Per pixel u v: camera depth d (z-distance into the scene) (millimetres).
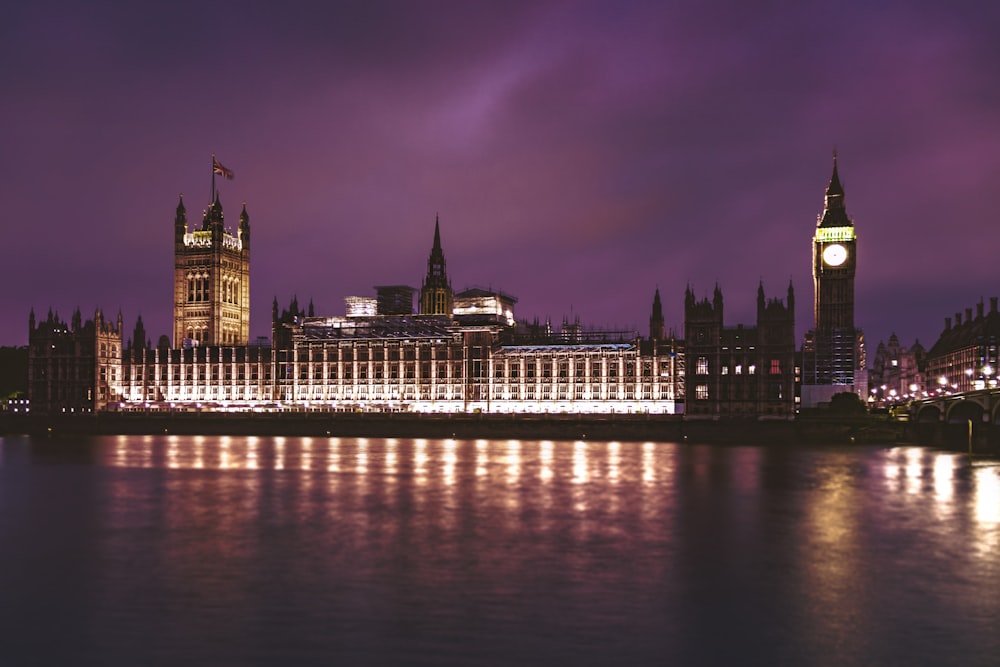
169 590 47875
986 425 147750
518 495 87125
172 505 80938
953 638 39000
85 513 76125
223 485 97125
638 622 41531
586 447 167000
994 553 56906
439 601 45188
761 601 44969
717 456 141375
